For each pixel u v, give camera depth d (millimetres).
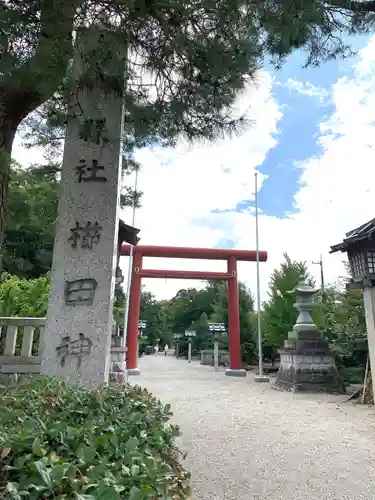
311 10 3266
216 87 3719
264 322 16125
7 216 3412
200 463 4449
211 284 35812
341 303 13273
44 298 7805
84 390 3436
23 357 6160
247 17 3332
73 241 5414
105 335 5121
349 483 3893
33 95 3314
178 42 3279
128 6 2887
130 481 1725
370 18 4004
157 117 4203
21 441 1759
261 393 10289
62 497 1420
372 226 7430
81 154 5633
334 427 6301
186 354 35031
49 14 2688
